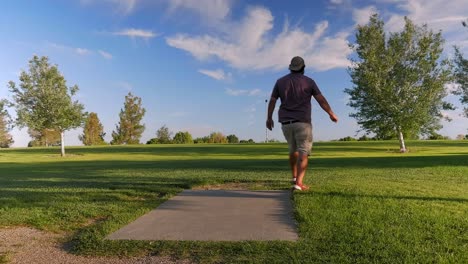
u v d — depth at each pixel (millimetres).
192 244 3791
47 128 34531
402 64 31688
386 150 33156
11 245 4047
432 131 32531
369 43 31906
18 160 28078
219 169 12234
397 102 31312
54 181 9445
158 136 68938
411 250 3453
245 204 5551
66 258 3645
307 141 6031
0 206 5848
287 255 3447
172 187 7395
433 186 6879
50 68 34344
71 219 4988
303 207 5055
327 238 3850
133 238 4039
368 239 3744
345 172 9844
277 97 6223
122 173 11500
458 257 3273
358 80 32156
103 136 69125
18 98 33750
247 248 3627
